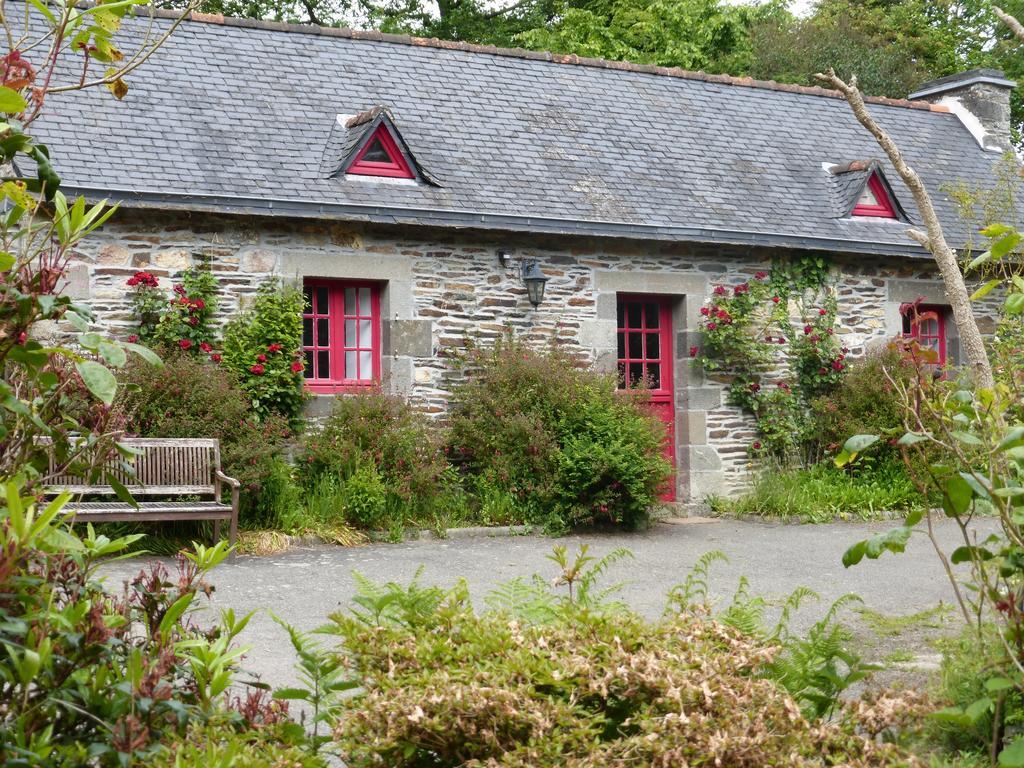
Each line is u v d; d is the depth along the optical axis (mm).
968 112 15875
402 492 10281
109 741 2689
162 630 3008
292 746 3010
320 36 12617
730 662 3221
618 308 12445
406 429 10555
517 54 13578
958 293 4391
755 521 11555
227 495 9695
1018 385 3797
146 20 11812
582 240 11789
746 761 2773
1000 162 12992
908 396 3717
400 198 10898
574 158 12320
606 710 3084
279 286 10562
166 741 2867
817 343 12672
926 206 4531
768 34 22797
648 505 10969
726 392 12461
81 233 2893
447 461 10883
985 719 3867
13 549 2504
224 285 10391
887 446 12055
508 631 3299
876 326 13125
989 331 13711
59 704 2785
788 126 14344
